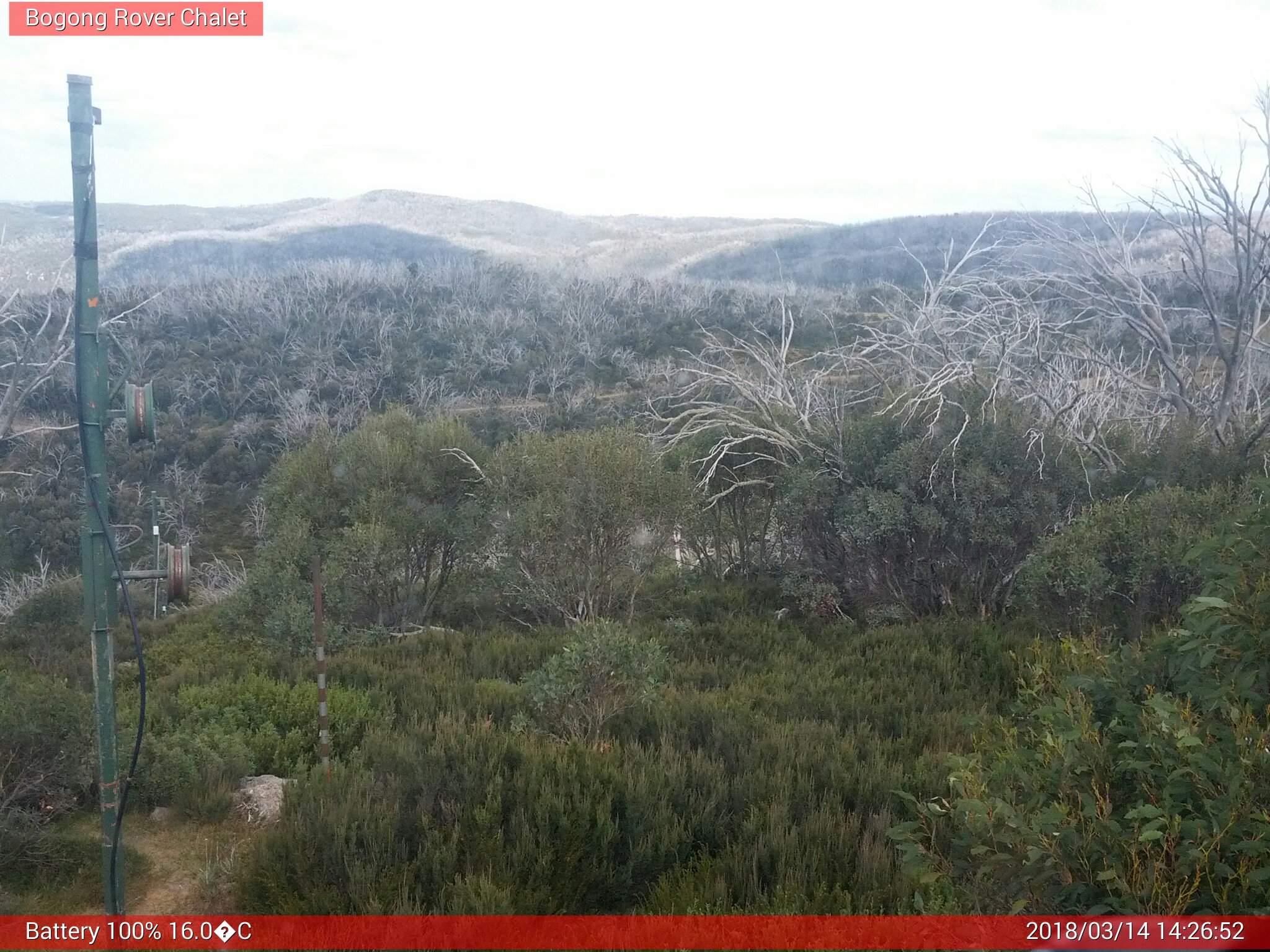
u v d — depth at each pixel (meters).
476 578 13.95
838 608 12.96
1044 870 3.79
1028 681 6.67
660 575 15.15
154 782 6.37
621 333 48.22
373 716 7.87
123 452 36.84
